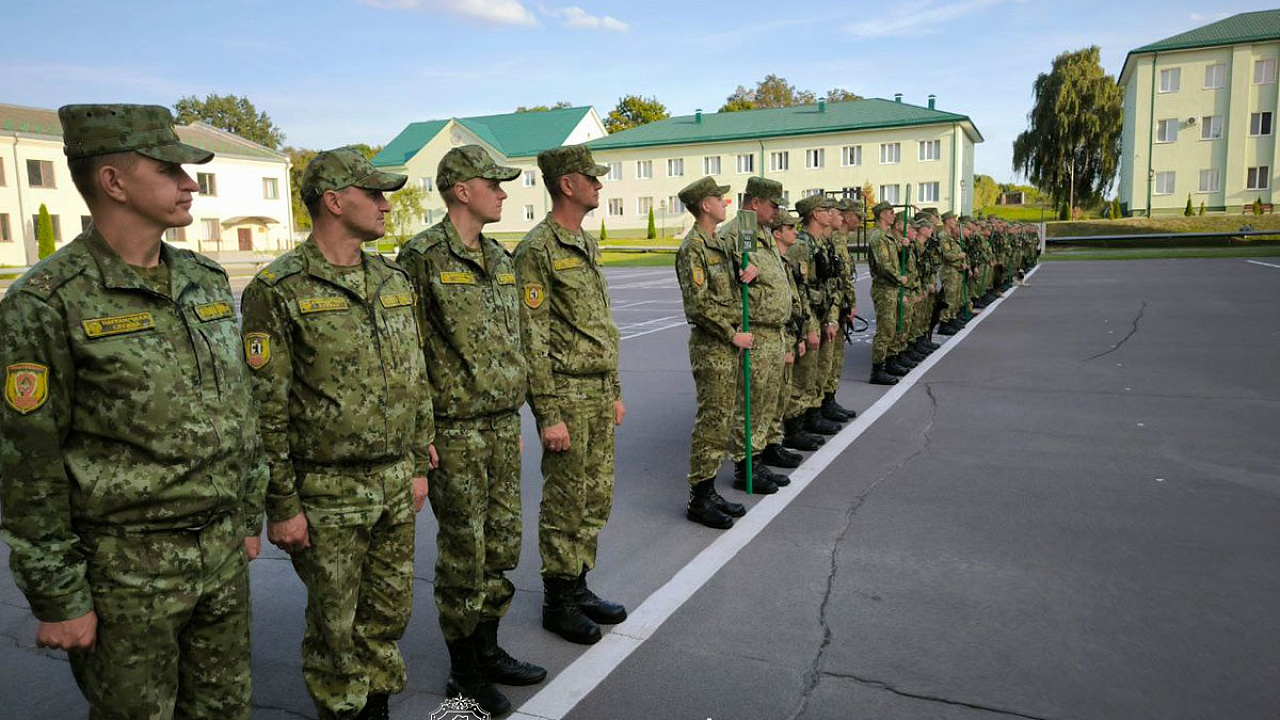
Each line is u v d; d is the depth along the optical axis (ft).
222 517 7.48
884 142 160.97
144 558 6.91
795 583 14.07
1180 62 147.95
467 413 10.30
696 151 176.96
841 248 25.46
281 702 10.81
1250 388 28.73
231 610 7.62
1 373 6.38
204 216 148.56
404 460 9.41
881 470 20.48
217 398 7.35
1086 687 10.73
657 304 66.69
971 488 18.89
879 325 31.42
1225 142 146.82
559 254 12.15
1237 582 13.75
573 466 12.23
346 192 8.82
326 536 8.84
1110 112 165.37
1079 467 20.33
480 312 10.39
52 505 6.52
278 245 162.40
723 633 12.37
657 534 16.51
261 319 8.48
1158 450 21.63
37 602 6.46
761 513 17.58
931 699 10.52
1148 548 15.23
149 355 6.89
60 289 6.57
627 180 184.44
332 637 8.97
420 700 10.80
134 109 6.94
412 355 9.41
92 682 6.96
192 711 7.60
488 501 10.77
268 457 8.46
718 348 16.57
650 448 23.36
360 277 9.14
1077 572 14.25
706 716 10.23
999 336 43.21
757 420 18.93
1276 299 54.13
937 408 27.22
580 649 12.03
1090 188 172.96
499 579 11.03
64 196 126.41
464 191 10.41
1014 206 251.80
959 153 156.46
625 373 35.60
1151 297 58.80
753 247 17.87
